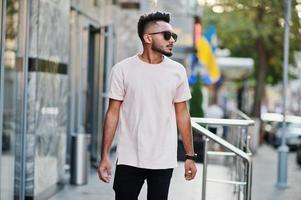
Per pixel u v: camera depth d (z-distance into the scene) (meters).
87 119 12.91
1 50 7.21
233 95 39.84
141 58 4.39
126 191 4.38
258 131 22.73
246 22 21.28
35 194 8.15
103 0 13.98
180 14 20.55
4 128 7.63
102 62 12.47
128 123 4.35
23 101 8.04
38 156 8.27
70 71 11.77
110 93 4.38
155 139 4.31
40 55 8.21
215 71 20.11
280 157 11.84
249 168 5.82
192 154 4.52
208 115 23.14
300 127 25.47
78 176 10.04
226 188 9.48
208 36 20.33
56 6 9.05
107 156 4.43
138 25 4.40
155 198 4.36
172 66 4.36
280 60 25.62
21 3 8.03
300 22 13.41
